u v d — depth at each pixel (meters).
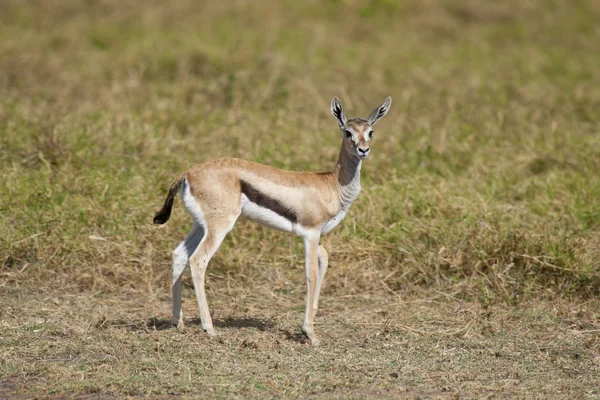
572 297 22.66
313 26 56.47
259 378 16.83
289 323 20.92
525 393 16.47
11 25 52.38
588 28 58.75
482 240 24.36
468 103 39.75
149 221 25.31
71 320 20.48
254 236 25.42
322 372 17.36
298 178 19.39
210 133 32.88
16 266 23.38
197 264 18.97
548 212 26.92
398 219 26.30
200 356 18.11
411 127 36.25
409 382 16.95
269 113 36.31
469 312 21.66
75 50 46.97
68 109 35.00
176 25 54.75
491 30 58.19
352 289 23.38
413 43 54.03
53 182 26.67
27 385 16.23
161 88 40.09
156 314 21.30
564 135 34.47
